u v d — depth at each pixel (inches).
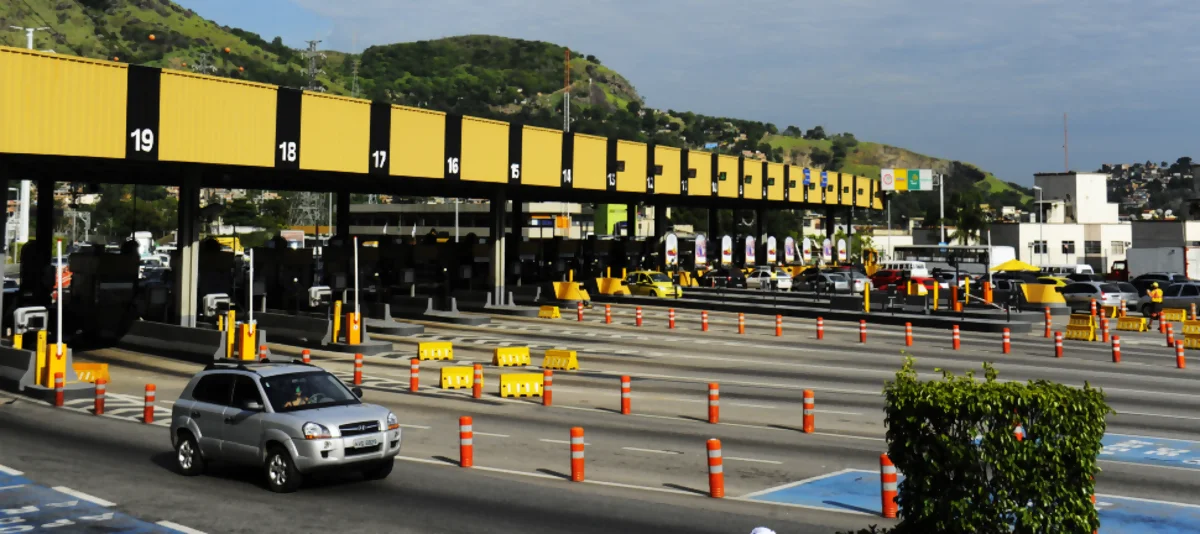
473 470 667.4
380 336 1595.7
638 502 571.5
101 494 592.1
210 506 561.0
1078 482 337.4
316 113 1455.5
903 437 356.2
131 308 1524.4
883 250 5452.8
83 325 1515.7
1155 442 768.9
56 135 1167.6
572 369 1216.8
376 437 600.4
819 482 628.7
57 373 984.9
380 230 4975.4
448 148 1673.2
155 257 3422.7
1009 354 1393.9
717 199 2908.5
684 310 2145.7
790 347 1471.5
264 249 1914.4
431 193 2331.4
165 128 1270.9
